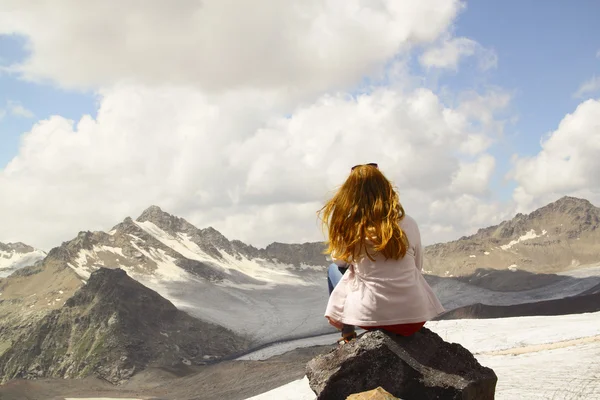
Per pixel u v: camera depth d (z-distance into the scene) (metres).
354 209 6.09
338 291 6.31
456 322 33.03
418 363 5.94
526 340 24.30
